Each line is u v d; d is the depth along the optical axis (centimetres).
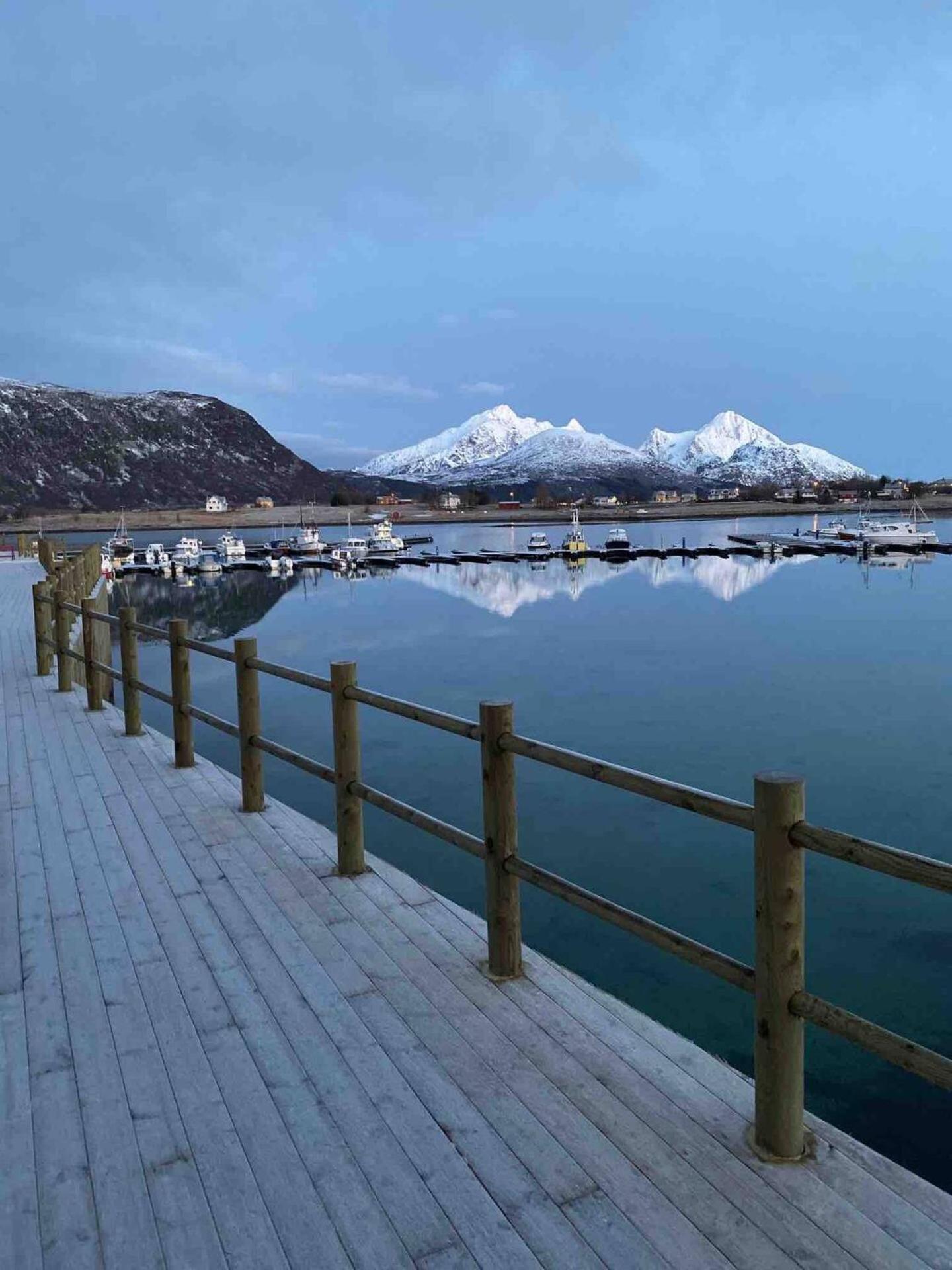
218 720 650
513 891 377
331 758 1733
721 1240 234
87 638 988
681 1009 822
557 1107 291
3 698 1028
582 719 2142
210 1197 256
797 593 5378
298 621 4381
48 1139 283
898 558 8356
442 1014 351
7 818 604
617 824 1346
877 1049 235
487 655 3206
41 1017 356
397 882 486
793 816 254
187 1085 310
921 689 2456
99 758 758
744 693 2442
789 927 257
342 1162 269
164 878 496
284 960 399
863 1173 258
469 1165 265
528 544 11025
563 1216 244
